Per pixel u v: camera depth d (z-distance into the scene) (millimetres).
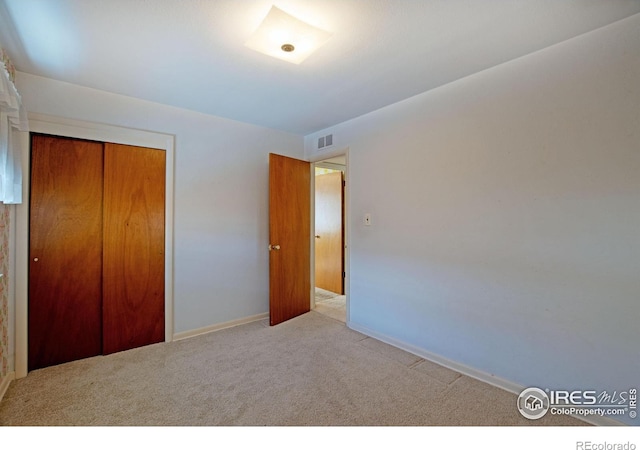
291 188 3869
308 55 2107
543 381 2057
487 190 2332
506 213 2229
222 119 3426
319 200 5480
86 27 1805
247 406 1981
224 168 3449
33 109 2420
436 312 2660
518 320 2172
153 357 2703
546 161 2039
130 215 2887
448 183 2574
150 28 1816
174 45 1996
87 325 2711
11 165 2027
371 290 3234
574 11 1674
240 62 2213
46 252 2533
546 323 2045
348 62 2217
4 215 2174
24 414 1893
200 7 1636
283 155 3967
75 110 2592
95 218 2742
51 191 2551
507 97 2217
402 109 2932
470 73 2391
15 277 2330
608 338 1812
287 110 3193
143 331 2953
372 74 2402
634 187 1726
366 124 3303
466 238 2457
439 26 1807
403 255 2924
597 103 1839
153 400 2045
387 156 3074
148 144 2963
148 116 2951
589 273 1875
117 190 2822
